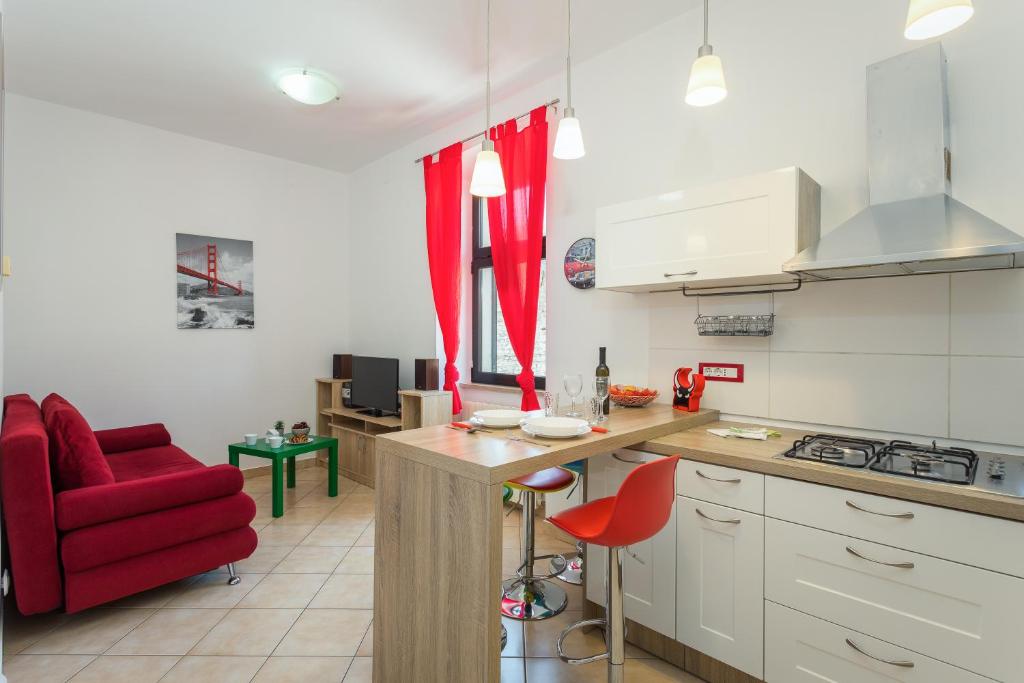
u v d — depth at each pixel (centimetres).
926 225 174
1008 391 183
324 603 247
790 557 169
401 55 312
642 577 208
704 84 169
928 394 199
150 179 412
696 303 269
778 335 239
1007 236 153
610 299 307
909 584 147
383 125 415
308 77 331
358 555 301
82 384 380
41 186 364
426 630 158
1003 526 133
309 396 506
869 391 213
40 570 209
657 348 285
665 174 282
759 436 210
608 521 153
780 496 171
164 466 328
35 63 317
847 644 158
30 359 359
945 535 141
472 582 143
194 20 275
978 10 190
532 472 150
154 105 375
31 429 216
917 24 137
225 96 362
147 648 211
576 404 276
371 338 506
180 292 426
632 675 196
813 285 229
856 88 220
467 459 147
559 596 245
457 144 398
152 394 412
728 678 188
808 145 232
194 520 243
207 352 441
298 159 492
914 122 190
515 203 349
